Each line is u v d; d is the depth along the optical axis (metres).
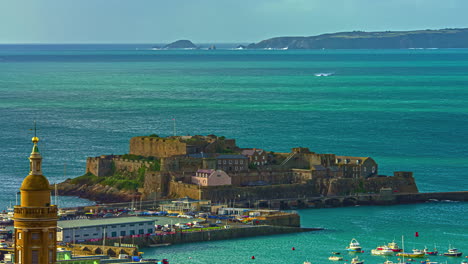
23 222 158.50
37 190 159.88
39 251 159.00
